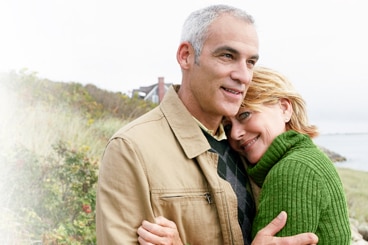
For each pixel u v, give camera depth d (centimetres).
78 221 594
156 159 216
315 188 210
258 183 246
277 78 248
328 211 213
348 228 220
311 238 204
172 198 213
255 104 241
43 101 1034
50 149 735
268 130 242
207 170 222
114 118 1276
